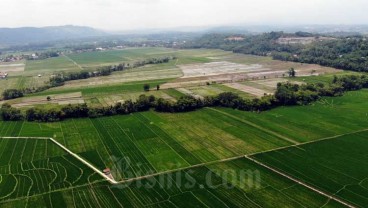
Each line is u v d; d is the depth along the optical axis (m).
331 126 160.12
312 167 119.62
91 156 132.62
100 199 102.62
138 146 141.12
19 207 99.56
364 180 110.31
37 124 172.00
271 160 125.56
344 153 130.50
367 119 169.12
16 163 128.12
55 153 136.38
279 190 105.06
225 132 155.00
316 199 100.19
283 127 160.00
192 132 155.75
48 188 109.69
